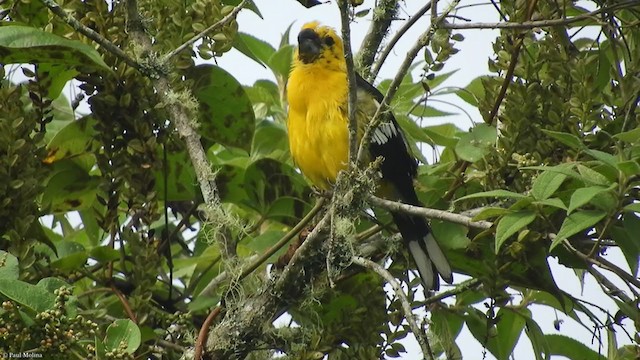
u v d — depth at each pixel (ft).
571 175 27.63
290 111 40.57
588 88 33.88
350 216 29.96
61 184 36.68
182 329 33.81
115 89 33.40
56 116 42.16
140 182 33.76
